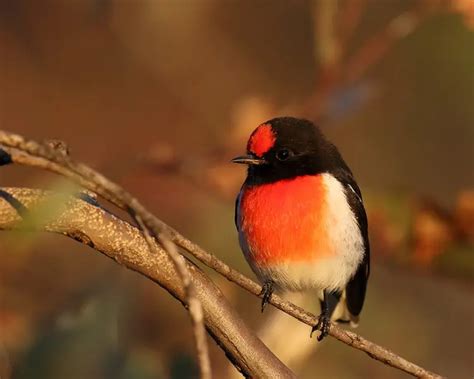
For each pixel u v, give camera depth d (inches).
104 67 637.9
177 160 462.6
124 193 196.1
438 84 644.1
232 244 474.9
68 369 282.8
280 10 695.1
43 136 620.7
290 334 345.1
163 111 633.6
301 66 666.2
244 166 455.8
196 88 637.3
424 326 536.7
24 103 629.0
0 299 422.0
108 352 286.8
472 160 641.6
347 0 486.0
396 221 431.5
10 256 423.5
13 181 565.3
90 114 627.5
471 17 467.2
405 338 533.0
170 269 237.6
